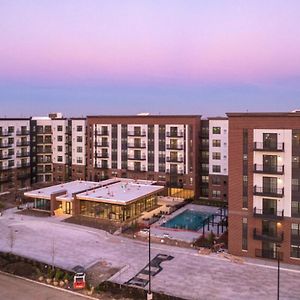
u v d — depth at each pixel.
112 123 81.25
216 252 42.66
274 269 37.59
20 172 85.50
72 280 34.66
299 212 38.22
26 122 87.06
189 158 73.75
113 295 31.77
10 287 33.50
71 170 90.44
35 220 57.31
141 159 78.12
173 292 32.31
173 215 60.62
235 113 40.62
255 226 40.41
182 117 73.88
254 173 40.09
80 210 60.56
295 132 38.09
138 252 43.03
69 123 90.12
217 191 73.44
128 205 57.81
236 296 31.53
